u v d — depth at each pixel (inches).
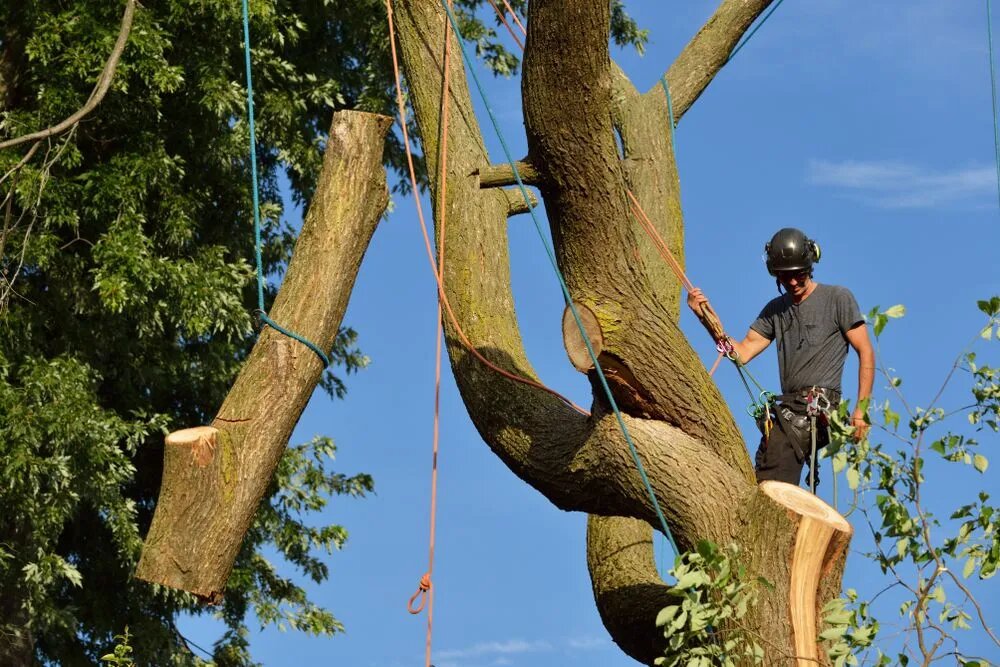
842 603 461.1
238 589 1288.1
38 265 1092.5
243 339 1218.0
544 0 519.2
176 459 509.4
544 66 531.2
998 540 479.2
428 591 550.6
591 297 551.5
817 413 621.0
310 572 1339.8
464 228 695.7
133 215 1093.8
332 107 1325.0
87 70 1093.1
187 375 1242.6
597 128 539.2
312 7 1302.9
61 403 1047.0
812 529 500.4
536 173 554.6
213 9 1120.8
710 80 864.3
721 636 474.3
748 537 510.3
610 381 551.5
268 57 1215.6
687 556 462.6
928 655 472.1
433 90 742.5
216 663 1330.0
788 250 636.1
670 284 750.5
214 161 1192.2
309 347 540.1
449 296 675.4
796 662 490.6
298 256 557.3
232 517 514.9
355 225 560.7
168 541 507.8
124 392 1213.7
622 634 636.7
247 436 523.5
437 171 719.7
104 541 1280.8
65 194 1081.4
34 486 1022.4
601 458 555.5
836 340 633.6
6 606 1178.6
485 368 636.1
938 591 478.3
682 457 534.9
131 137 1138.7
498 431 614.9
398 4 757.9
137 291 1075.9
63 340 1155.9
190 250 1190.3
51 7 1138.0
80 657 1268.5
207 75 1138.7
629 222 554.9
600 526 671.8
